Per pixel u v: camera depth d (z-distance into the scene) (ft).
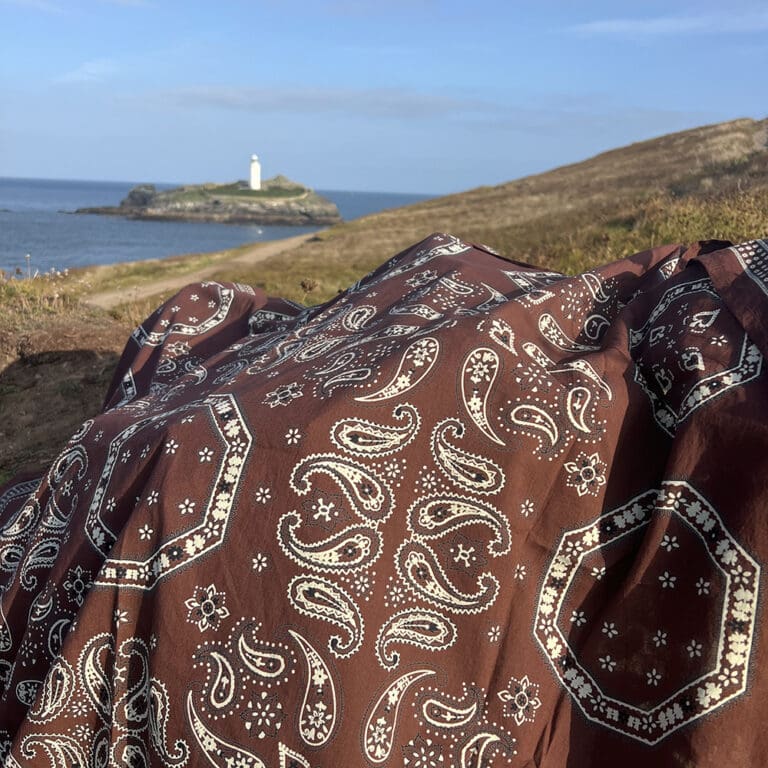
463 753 5.63
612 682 5.70
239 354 9.69
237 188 444.14
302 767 5.29
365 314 8.39
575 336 7.41
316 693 5.36
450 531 5.83
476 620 5.70
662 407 6.28
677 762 5.31
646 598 5.62
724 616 5.26
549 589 5.95
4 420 17.24
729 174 65.51
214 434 6.22
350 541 5.67
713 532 5.43
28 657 6.50
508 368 6.20
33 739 5.95
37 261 144.77
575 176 136.56
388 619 5.58
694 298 6.61
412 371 6.23
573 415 6.01
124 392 10.99
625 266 8.01
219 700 5.47
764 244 6.69
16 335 19.90
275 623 5.53
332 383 6.39
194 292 11.85
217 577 5.71
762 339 5.87
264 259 104.73
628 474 6.06
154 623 5.70
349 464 5.87
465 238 73.56
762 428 5.37
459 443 5.98
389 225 125.39
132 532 5.98
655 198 53.67
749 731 5.17
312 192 446.19
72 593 6.42
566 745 5.77
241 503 5.87
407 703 5.59
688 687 5.35
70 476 7.34
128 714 5.82
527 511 5.89
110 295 48.42
